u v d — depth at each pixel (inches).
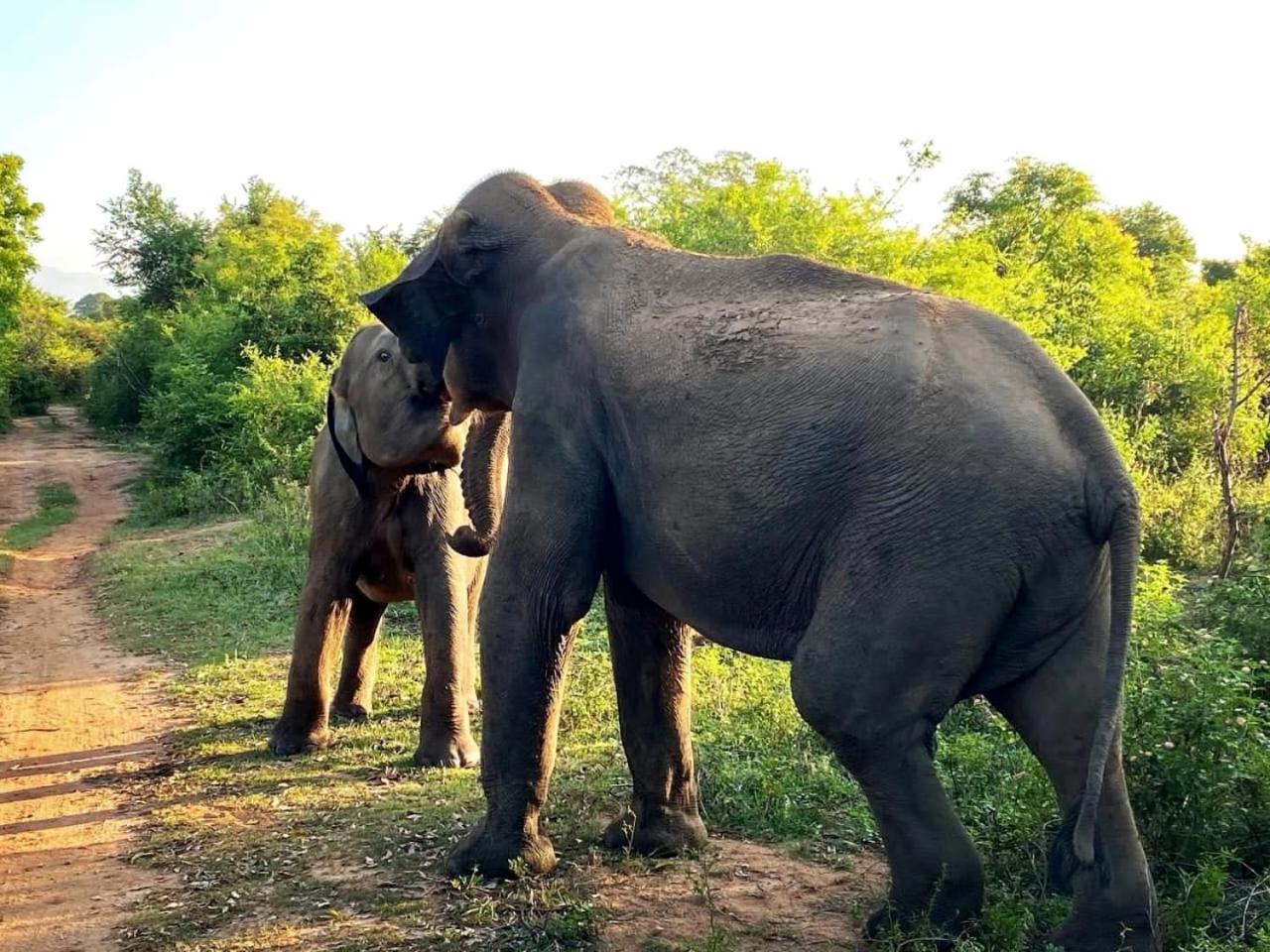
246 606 450.3
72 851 205.9
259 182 1769.2
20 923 173.8
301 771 244.8
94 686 342.0
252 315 1024.2
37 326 2308.1
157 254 1731.1
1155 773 158.6
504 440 202.2
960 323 136.6
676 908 163.9
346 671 289.3
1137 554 128.3
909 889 135.6
